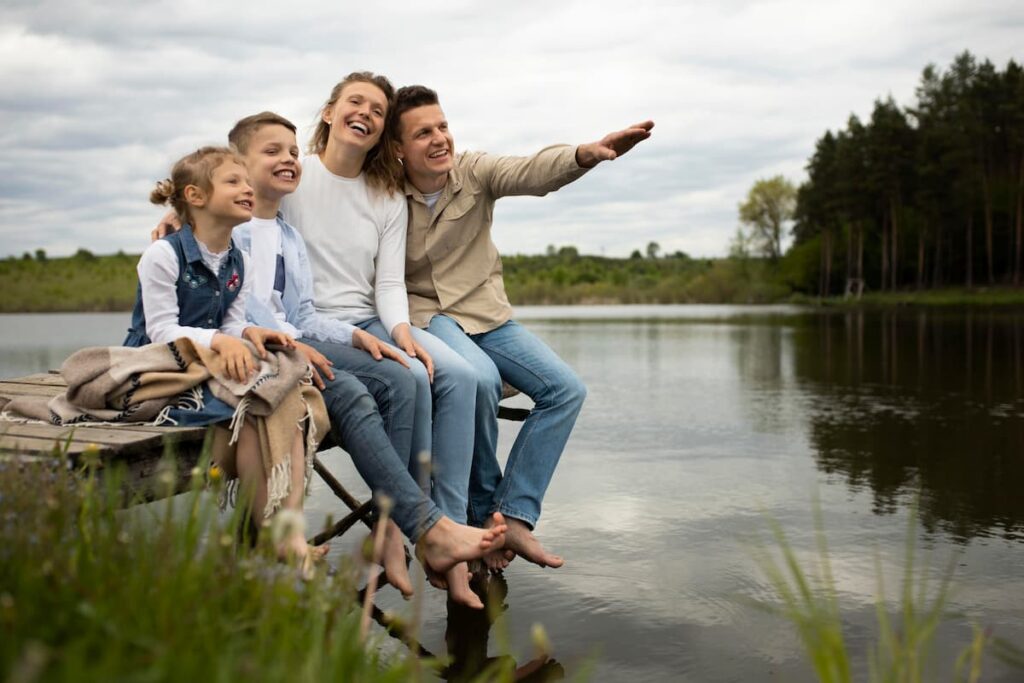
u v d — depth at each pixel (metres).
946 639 2.52
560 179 3.49
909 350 13.52
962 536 3.53
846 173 52.97
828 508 4.00
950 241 51.03
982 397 7.76
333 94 3.54
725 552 3.38
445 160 3.56
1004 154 48.50
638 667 2.36
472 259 3.73
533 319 29.05
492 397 3.43
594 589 3.00
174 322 2.88
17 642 1.29
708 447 5.54
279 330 3.14
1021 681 2.23
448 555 2.84
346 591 1.86
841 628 2.61
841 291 61.88
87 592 1.50
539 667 2.37
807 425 6.34
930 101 49.03
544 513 3.98
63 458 2.11
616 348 14.59
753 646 2.50
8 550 1.56
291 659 1.49
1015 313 29.80
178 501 3.37
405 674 1.76
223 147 2.94
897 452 5.29
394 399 3.10
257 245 3.23
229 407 2.62
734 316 32.16
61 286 36.84
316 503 4.14
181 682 1.27
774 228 73.75
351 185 3.51
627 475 4.73
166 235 3.12
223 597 1.66
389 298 3.49
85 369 2.73
